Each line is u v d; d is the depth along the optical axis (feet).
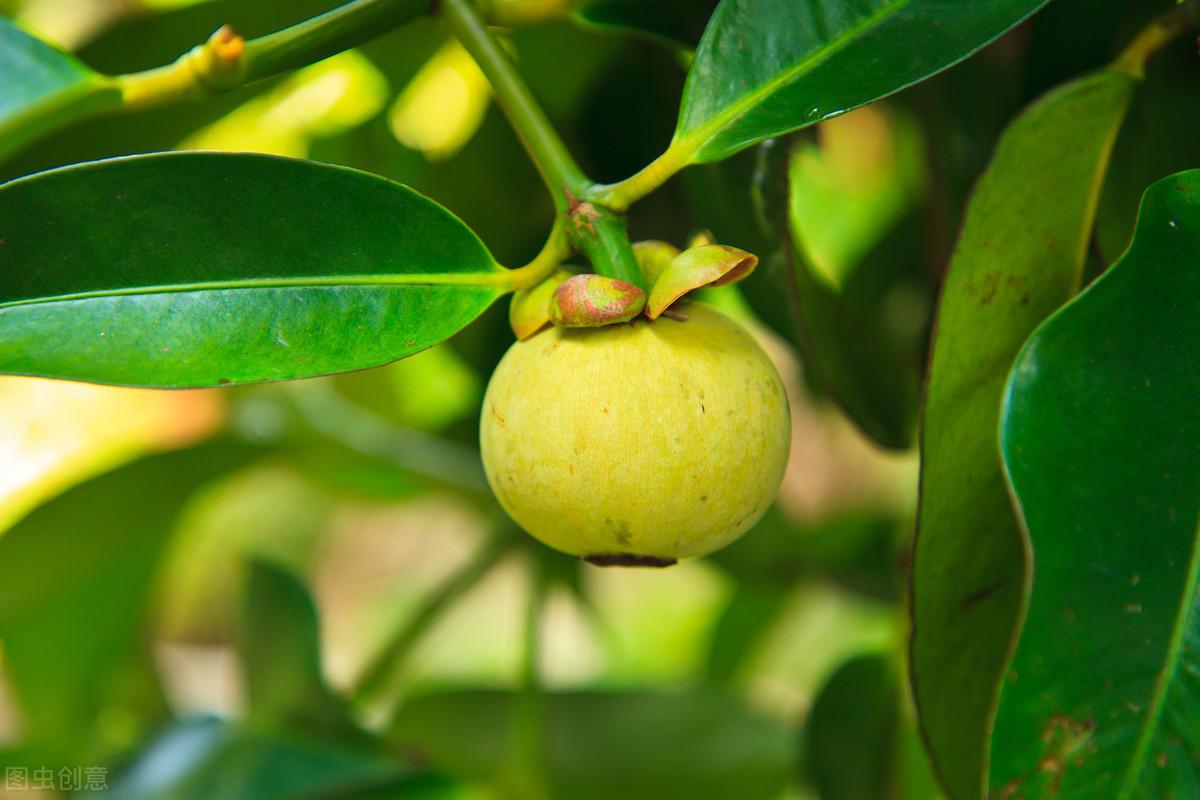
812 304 2.02
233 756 2.35
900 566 2.28
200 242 1.78
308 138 2.51
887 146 2.88
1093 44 2.03
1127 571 1.69
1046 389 1.71
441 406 2.91
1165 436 1.70
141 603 2.77
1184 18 1.87
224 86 1.90
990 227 1.83
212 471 2.62
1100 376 1.71
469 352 2.32
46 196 1.76
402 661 2.47
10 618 2.64
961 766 1.84
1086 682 1.68
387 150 2.46
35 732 2.77
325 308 1.80
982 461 1.82
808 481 3.40
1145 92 1.95
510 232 2.34
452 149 2.42
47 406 3.29
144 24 2.17
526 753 2.38
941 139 2.24
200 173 1.77
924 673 1.82
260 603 2.41
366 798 2.33
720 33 1.83
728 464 1.80
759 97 1.82
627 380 1.79
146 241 1.78
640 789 2.37
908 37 1.82
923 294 2.49
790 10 1.83
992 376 1.83
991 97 2.28
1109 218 1.93
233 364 1.77
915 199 2.46
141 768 2.38
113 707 2.84
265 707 2.39
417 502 2.82
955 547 1.81
